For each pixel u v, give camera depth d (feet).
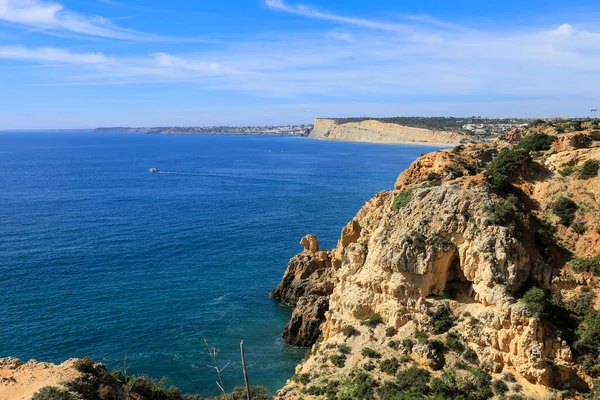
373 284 154.40
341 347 149.69
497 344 129.29
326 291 225.76
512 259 137.39
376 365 138.10
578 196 161.99
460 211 149.28
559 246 150.71
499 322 129.80
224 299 244.01
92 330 203.21
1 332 196.44
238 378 177.47
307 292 226.38
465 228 146.72
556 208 159.33
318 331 203.21
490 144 231.91
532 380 122.31
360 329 152.46
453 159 185.37
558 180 169.99
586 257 146.00
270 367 186.50
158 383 147.23
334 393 134.10
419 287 145.89
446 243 146.10
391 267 150.51
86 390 110.42
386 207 183.42
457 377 127.75
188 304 235.81
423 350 134.41
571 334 129.49
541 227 155.74
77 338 195.83
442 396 123.13
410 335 141.49
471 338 133.59
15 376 113.39
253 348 199.93
